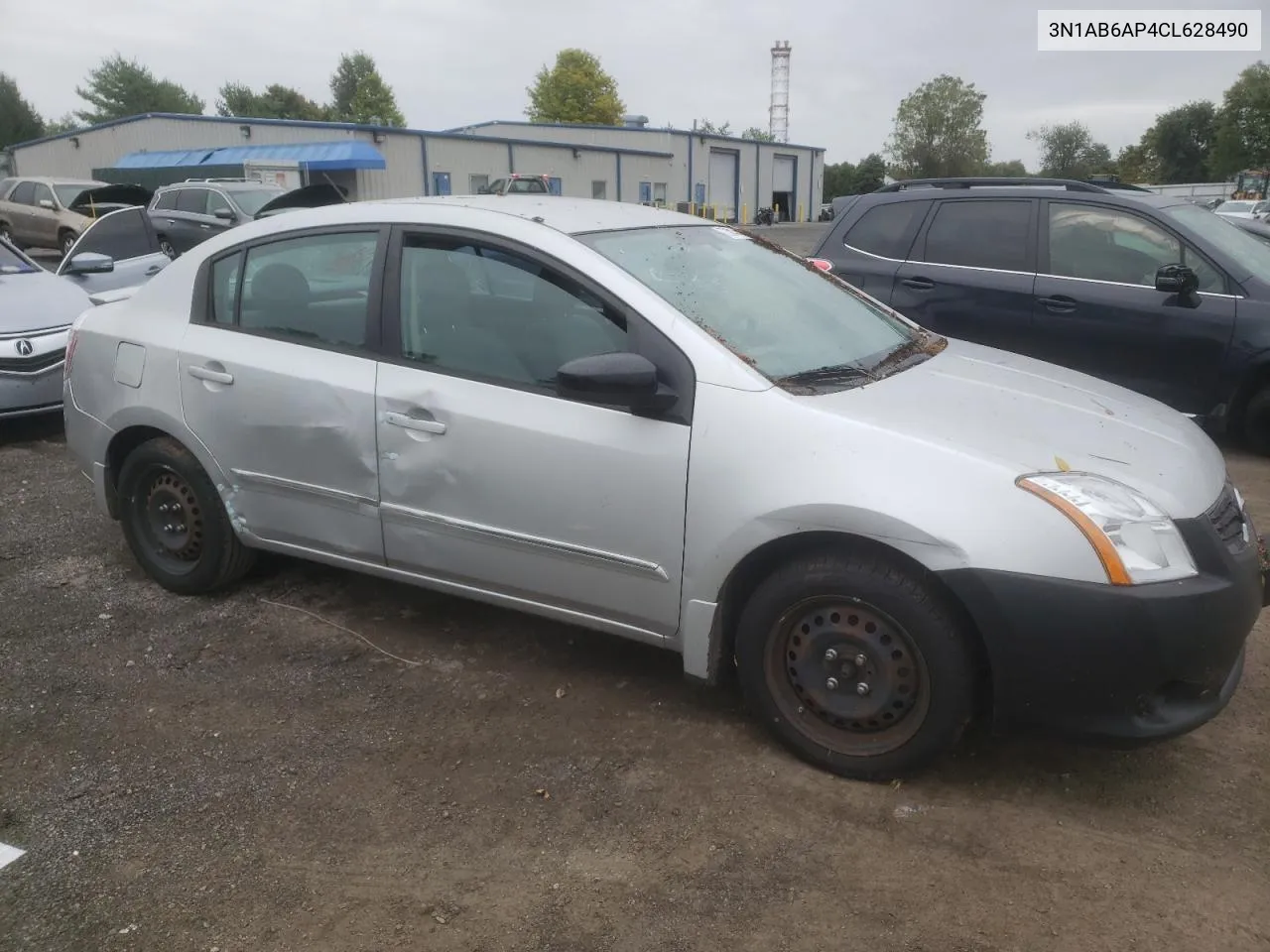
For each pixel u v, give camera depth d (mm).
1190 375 6125
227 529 4059
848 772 2920
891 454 2715
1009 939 2312
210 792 2904
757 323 3285
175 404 3945
